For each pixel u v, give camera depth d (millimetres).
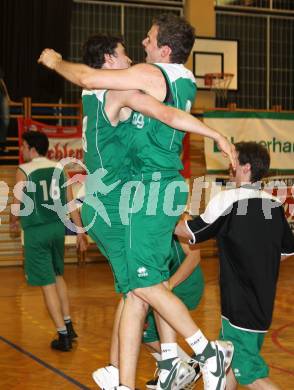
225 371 3994
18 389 5516
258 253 4211
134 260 3955
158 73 3965
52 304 6895
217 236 4305
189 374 4102
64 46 14844
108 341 7309
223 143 3809
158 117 3795
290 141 14883
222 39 16828
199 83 16656
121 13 16344
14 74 14484
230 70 16922
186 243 4750
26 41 14531
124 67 4461
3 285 11430
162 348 4254
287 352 6777
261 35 17500
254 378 4145
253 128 14789
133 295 4125
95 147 4082
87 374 5977
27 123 13484
